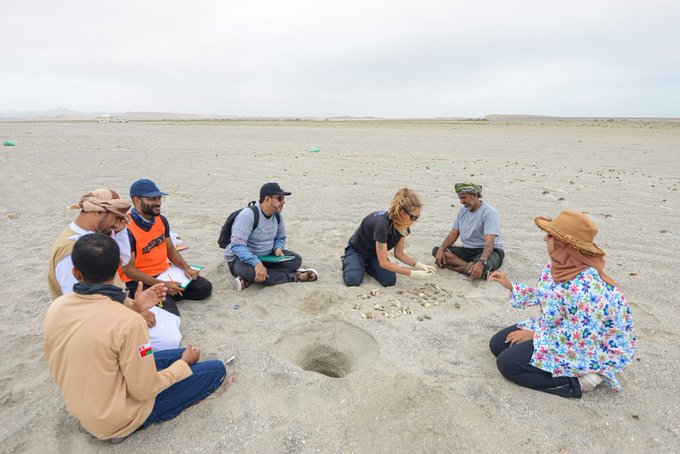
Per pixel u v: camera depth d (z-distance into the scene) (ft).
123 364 8.20
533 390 11.07
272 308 15.49
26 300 16.21
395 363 12.26
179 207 30.55
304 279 17.60
